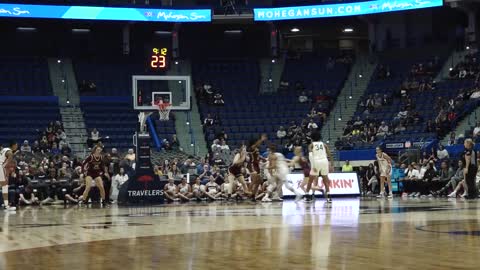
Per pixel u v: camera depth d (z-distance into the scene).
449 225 9.69
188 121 37.94
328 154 20.08
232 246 7.10
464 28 40.19
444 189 24.98
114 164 23.80
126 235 8.63
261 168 24.09
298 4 40.75
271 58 43.25
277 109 39.28
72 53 43.16
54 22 41.16
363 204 17.83
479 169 24.27
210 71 42.25
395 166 27.97
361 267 5.38
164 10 39.75
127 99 39.12
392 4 37.88
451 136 30.53
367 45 45.03
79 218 12.86
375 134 34.09
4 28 42.09
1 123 35.81
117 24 41.84
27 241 7.97
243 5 41.72
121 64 41.81
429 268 5.28
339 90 40.09
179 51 44.16
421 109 35.53
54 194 23.33
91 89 39.25
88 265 5.78
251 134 37.22
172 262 5.89
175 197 23.27
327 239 7.69
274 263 5.69
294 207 16.61
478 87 34.47
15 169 22.00
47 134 33.88
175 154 33.72
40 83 39.22
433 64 38.91
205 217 12.43
